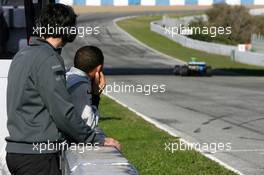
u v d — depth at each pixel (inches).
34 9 984.9
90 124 624.7
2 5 1114.1
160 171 1293.1
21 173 567.5
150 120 2266.2
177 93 3681.1
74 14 592.1
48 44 580.4
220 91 3850.9
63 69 556.1
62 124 549.0
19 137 561.0
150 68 6761.8
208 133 2005.4
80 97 621.9
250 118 2453.2
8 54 1104.8
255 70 6525.6
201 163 1397.6
